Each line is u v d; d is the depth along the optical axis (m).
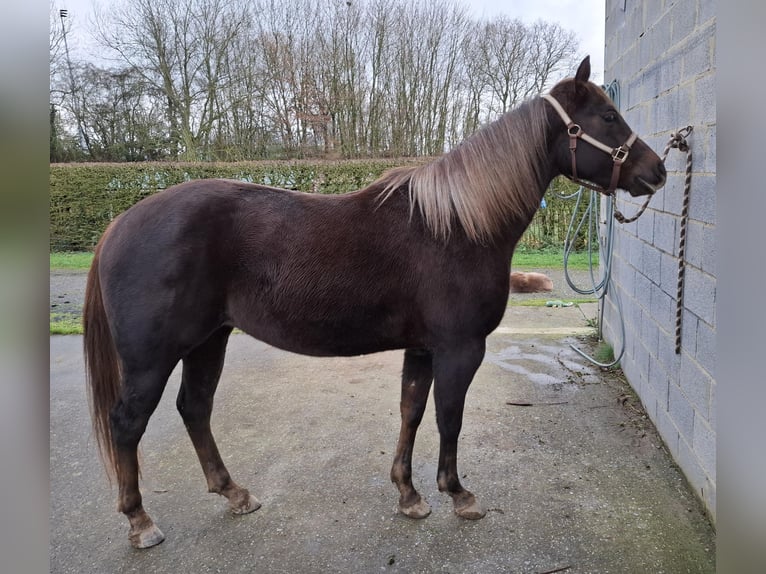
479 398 3.21
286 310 1.86
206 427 2.11
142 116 12.43
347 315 1.87
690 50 2.25
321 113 12.33
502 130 1.96
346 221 1.89
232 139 12.35
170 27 11.83
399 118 12.10
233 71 12.12
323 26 12.13
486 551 1.86
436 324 1.87
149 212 1.85
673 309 2.48
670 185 2.54
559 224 8.60
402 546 1.90
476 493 2.22
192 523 2.06
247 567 1.80
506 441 2.67
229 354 4.21
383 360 4.01
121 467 1.88
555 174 2.07
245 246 1.85
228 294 1.90
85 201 9.53
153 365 1.81
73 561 1.85
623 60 3.57
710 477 2.00
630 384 3.35
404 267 1.87
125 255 1.80
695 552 1.83
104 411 1.94
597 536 1.92
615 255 3.88
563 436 2.72
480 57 12.05
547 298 5.94
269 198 1.93
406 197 1.94
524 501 2.16
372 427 2.86
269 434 2.80
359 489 2.27
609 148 1.92
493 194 1.88
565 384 3.42
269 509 2.14
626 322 3.50
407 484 2.08
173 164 9.69
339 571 1.77
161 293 1.77
